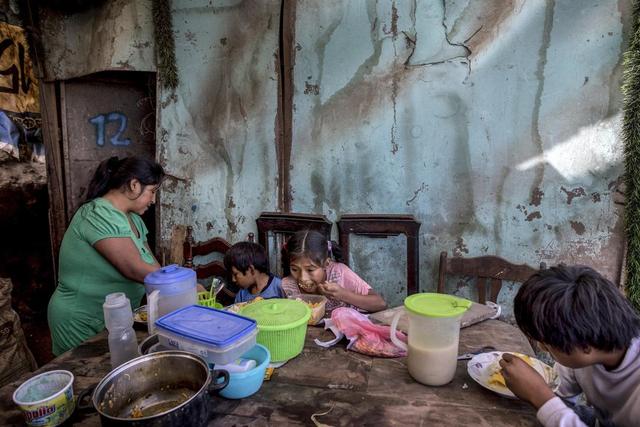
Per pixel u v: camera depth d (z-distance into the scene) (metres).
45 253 3.32
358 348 1.32
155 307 1.24
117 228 1.64
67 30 2.86
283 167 2.51
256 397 1.09
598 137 1.99
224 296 2.51
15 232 3.08
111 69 2.75
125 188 1.74
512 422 0.98
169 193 2.75
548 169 2.08
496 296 2.09
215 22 2.52
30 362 2.37
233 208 2.64
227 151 2.60
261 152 2.54
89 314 1.72
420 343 1.13
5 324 2.19
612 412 1.03
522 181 2.13
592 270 0.94
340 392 1.11
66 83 2.99
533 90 2.05
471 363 1.21
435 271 2.33
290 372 1.21
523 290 0.94
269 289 2.00
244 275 1.97
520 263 2.16
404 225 2.23
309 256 1.65
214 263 2.53
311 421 0.99
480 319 1.56
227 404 1.06
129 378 0.98
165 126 2.70
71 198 3.10
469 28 2.10
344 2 2.28
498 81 2.10
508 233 2.19
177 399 0.99
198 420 0.87
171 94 2.66
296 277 1.71
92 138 3.09
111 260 1.64
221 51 2.54
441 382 1.12
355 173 2.39
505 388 1.08
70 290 1.70
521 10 2.02
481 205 2.21
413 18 2.18
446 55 2.16
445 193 2.26
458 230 2.27
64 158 3.05
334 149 2.40
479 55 2.11
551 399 0.93
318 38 2.35
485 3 2.06
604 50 1.93
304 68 2.39
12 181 2.91
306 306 1.33
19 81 2.87
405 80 2.24
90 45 2.81
